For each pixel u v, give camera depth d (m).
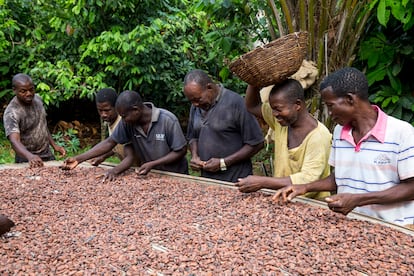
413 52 2.66
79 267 1.28
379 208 1.70
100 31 4.63
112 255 1.35
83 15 4.38
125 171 2.44
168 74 4.80
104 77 4.77
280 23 2.65
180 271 1.24
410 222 1.64
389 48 2.70
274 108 1.83
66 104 6.24
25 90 2.88
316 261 1.30
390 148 1.60
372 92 2.93
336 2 2.48
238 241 1.44
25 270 1.26
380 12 2.26
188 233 1.52
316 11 2.48
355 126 1.68
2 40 4.70
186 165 2.65
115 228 1.59
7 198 1.98
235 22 3.31
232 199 1.90
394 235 1.49
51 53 5.02
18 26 4.96
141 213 1.76
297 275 1.22
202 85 2.25
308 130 1.90
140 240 1.47
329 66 2.50
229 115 2.34
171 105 5.38
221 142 2.39
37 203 1.90
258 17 3.66
